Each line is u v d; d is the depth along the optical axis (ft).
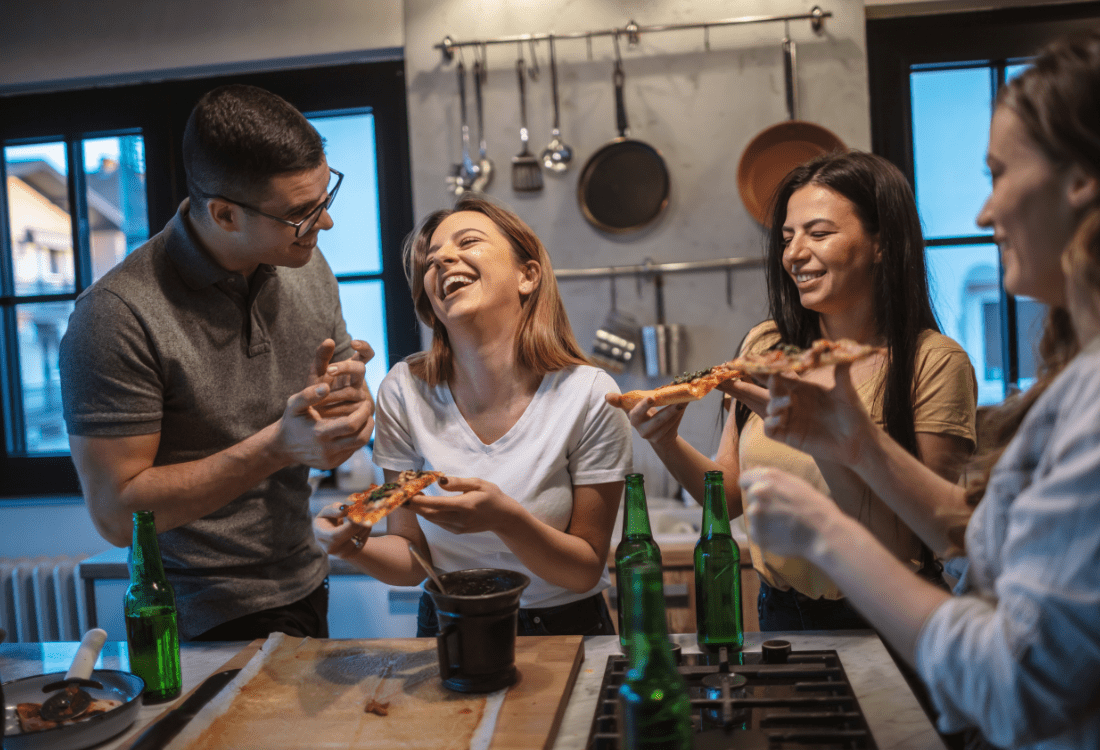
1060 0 8.86
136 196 10.14
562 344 4.98
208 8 9.66
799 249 4.63
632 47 9.23
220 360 4.94
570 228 9.47
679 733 2.72
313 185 4.57
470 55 9.44
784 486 2.69
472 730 3.29
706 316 9.37
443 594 3.63
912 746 3.12
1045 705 2.21
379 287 10.09
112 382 4.50
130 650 3.85
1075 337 2.86
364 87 9.87
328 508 3.95
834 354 3.33
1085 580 2.14
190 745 3.25
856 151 4.79
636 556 3.97
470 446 4.76
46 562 9.59
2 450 10.27
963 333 9.37
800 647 4.07
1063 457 2.24
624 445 4.73
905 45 9.15
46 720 3.50
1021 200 2.43
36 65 9.87
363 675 3.88
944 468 4.39
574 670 3.88
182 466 4.50
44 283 10.30
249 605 5.05
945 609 2.44
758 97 9.11
